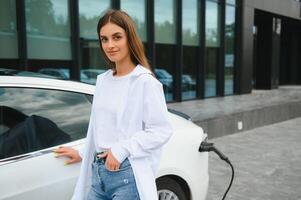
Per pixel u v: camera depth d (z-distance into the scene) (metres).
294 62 27.52
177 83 13.41
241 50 16.75
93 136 2.40
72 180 2.75
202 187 3.65
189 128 3.61
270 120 11.44
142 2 12.10
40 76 3.01
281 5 20.25
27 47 9.12
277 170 6.37
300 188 5.45
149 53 12.41
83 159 2.44
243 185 5.57
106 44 2.24
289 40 27.11
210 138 8.83
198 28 14.33
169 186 3.40
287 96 15.92
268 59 20.78
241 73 16.84
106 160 2.23
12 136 2.68
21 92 2.81
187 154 3.48
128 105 2.23
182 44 13.53
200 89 14.55
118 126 2.22
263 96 15.95
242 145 8.33
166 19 12.98
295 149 7.98
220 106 11.69
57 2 9.68
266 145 8.36
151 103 2.21
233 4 16.23
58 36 9.77
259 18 20.64
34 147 2.71
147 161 2.28
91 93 3.12
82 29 10.37
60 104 2.95
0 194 2.45
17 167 2.57
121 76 2.29
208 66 15.02
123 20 2.21
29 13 9.12
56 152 2.73
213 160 6.97
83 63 10.48
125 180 2.22
